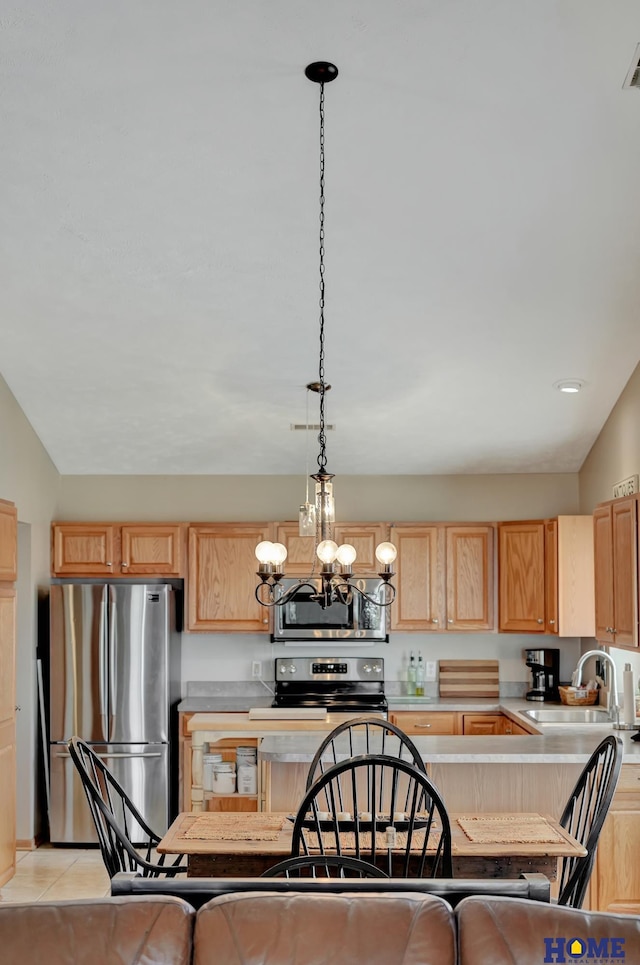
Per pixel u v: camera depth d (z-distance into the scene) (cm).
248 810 559
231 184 371
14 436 569
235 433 616
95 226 400
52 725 597
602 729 516
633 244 409
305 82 313
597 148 348
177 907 227
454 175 364
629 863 412
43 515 630
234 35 292
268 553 383
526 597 624
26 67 309
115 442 628
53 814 592
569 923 220
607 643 488
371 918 221
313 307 461
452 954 219
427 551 645
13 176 369
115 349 506
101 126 338
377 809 409
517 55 300
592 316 468
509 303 456
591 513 630
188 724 573
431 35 292
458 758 407
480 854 297
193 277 438
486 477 674
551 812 413
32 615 605
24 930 220
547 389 548
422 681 668
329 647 670
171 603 617
